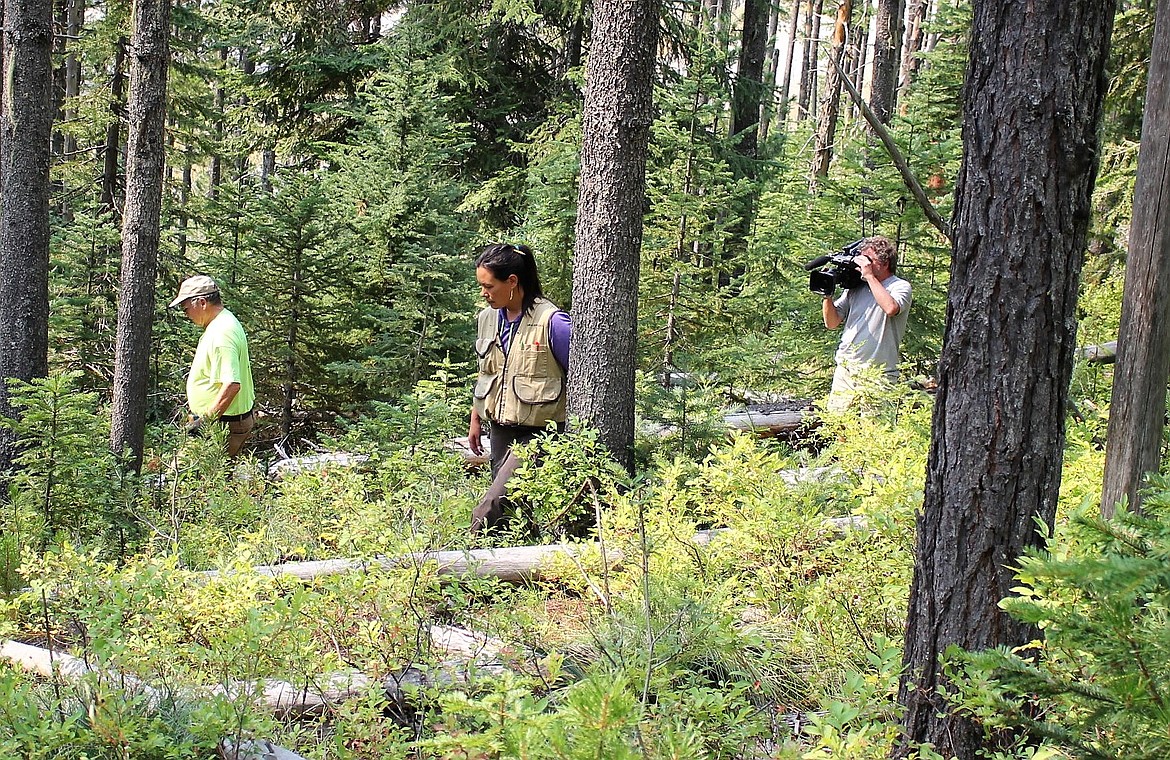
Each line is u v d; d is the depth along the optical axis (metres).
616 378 5.62
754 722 2.92
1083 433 4.80
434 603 3.91
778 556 3.72
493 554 4.57
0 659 3.02
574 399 5.66
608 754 1.85
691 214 9.57
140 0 7.44
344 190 11.24
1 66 8.21
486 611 3.88
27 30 7.76
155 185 7.66
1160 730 1.79
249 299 10.31
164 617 3.20
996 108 2.57
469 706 2.07
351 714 3.06
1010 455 2.60
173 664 3.09
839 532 4.05
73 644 3.67
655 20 5.64
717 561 3.85
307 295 10.60
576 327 5.68
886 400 5.41
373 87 12.06
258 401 10.74
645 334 9.56
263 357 10.41
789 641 3.56
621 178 5.62
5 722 2.47
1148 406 3.51
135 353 7.64
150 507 6.07
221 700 2.68
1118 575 1.58
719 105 9.95
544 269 11.05
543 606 3.91
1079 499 3.72
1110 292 9.58
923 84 10.52
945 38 12.98
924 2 16.41
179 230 12.81
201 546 5.15
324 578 3.57
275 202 10.45
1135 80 9.84
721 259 9.87
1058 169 2.53
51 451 5.82
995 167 2.58
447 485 5.86
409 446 6.36
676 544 3.94
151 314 7.73
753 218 12.37
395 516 4.54
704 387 6.90
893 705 2.74
